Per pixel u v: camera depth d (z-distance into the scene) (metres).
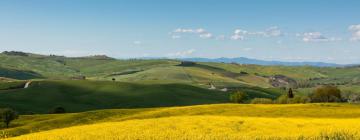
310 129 38.94
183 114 77.38
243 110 77.50
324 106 80.12
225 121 48.44
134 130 40.91
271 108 78.44
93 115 84.94
